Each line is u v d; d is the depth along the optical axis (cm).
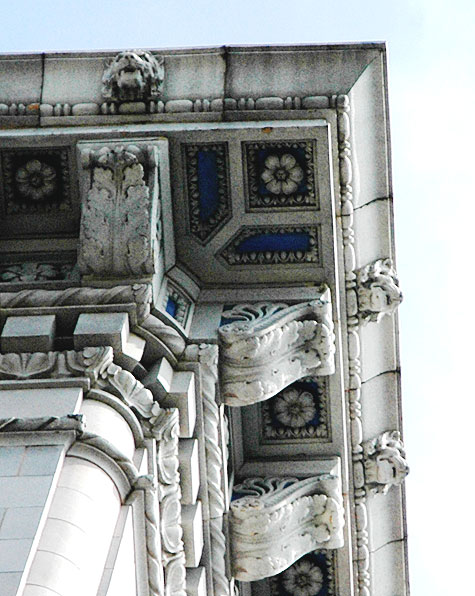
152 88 1248
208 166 1242
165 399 1104
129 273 1170
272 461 1322
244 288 1261
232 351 1173
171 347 1144
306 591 1401
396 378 1376
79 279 1186
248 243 1265
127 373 1070
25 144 1233
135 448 1042
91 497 920
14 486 900
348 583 1392
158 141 1218
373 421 1383
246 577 1241
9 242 1254
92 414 1017
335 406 1313
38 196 1252
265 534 1236
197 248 1260
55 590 824
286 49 1265
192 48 1268
